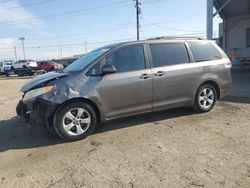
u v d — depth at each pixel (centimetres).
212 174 439
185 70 704
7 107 1020
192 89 720
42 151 562
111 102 624
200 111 755
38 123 596
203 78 732
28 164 509
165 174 445
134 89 641
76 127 600
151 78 659
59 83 588
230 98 951
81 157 524
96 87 606
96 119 625
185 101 717
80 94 592
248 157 490
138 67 652
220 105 844
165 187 410
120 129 660
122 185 422
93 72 614
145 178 437
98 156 523
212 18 1605
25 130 701
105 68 605
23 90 638
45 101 577
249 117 714
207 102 759
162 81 673
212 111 776
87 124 609
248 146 535
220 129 632
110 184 427
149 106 668
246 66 1905
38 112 591
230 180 421
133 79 639
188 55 721
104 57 627
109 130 657
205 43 758
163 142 571
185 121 697
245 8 1911
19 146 597
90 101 610
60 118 584
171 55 698
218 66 757
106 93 616
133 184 423
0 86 1891
